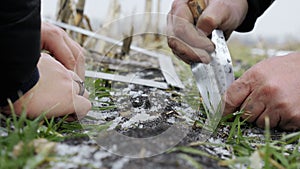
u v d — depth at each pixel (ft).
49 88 1.41
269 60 1.63
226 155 1.27
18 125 1.19
